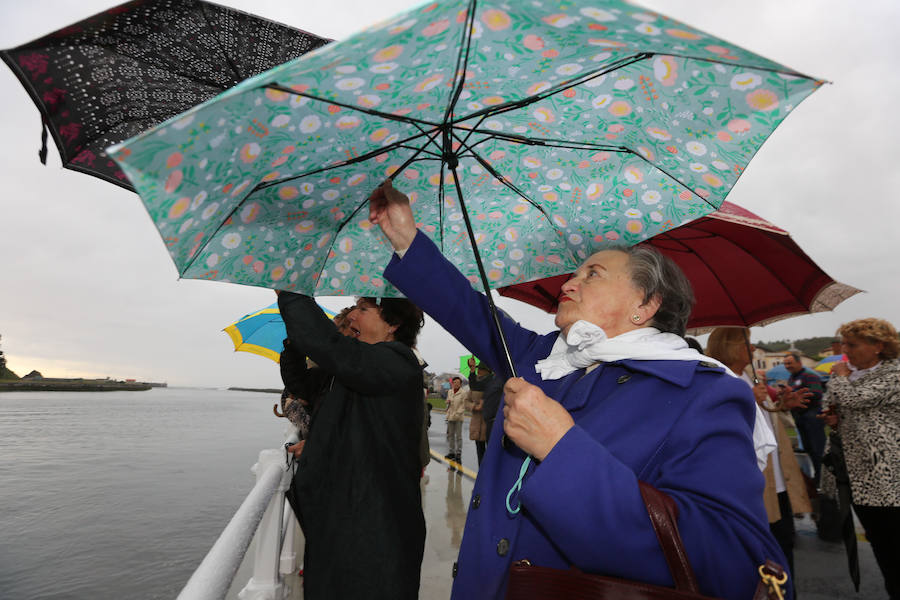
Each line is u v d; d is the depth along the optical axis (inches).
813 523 206.7
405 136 43.5
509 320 63.9
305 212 46.5
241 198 37.9
